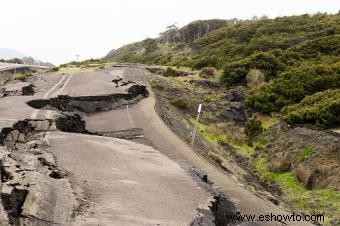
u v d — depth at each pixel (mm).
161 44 85562
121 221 6785
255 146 18219
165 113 19938
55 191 7484
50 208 6805
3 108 15258
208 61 39562
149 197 8094
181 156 12914
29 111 14773
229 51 43281
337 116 16844
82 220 6629
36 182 7574
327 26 45719
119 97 20312
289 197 12719
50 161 9297
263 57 32250
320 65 25750
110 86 22719
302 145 15711
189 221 7195
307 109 18312
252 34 49688
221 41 50031
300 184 13578
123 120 17266
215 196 8781
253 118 22016
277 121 20734
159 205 7750
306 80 23875
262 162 16297
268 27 49312
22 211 6535
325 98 20047
